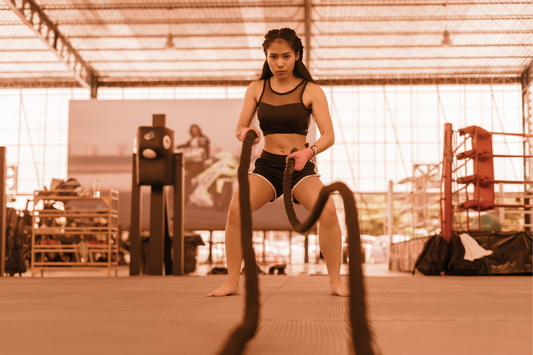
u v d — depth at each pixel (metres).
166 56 19.53
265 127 2.34
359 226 0.84
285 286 3.12
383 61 19.98
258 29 17.38
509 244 6.36
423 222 9.26
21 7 14.94
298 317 1.47
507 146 20.89
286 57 2.25
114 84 21.62
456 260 6.21
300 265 16.02
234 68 20.66
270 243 18.53
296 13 16.28
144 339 1.09
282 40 2.23
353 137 21.48
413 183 11.30
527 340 1.11
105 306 1.88
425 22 16.86
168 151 6.25
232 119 18.06
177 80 21.70
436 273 6.29
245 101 2.43
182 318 1.47
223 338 1.11
